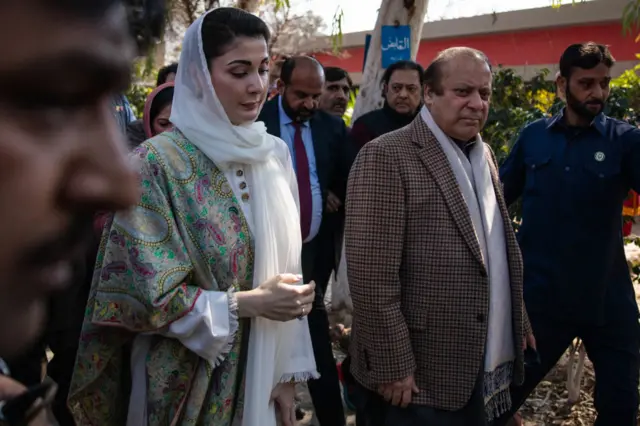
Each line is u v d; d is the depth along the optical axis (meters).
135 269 1.49
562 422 3.23
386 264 1.94
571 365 3.40
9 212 0.38
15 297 0.41
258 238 1.73
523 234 2.79
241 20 1.68
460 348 1.96
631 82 4.40
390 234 1.95
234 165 1.73
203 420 1.64
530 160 2.79
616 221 2.64
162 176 1.58
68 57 0.37
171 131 1.71
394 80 3.47
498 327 2.07
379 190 1.96
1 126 0.37
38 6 0.36
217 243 1.62
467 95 1.99
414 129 2.07
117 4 0.40
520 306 2.14
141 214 1.52
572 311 2.63
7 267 0.39
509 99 5.07
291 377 1.88
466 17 12.50
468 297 1.96
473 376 1.96
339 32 5.06
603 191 2.60
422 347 1.99
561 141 2.72
